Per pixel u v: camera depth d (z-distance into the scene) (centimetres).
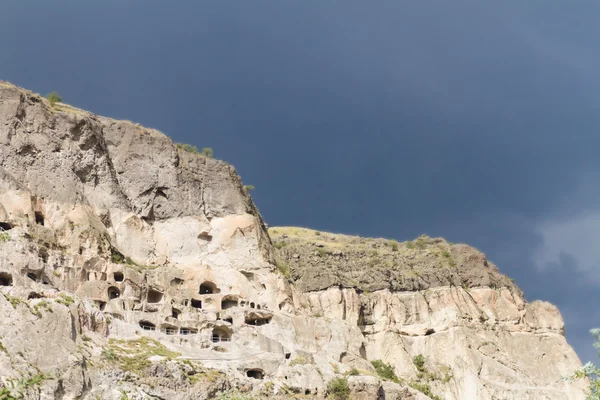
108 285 9275
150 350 8631
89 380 7656
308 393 9281
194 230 10931
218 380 8562
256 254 11094
